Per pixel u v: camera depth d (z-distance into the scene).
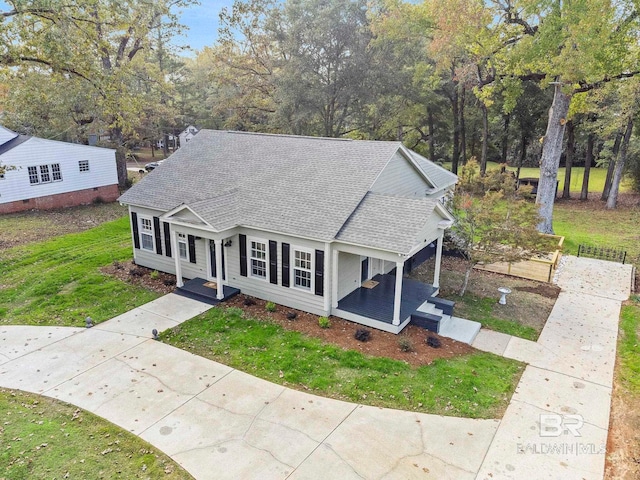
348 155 15.99
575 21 17.22
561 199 33.72
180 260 16.05
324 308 13.59
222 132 20.50
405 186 17.41
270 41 36.34
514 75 21.78
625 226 25.61
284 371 10.84
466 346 12.24
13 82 21.03
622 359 11.68
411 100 34.38
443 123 39.31
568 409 9.61
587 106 23.69
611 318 14.13
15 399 9.76
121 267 17.98
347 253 14.13
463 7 21.17
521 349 12.19
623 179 35.34
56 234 22.73
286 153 17.38
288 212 14.20
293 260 13.78
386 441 8.54
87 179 29.95
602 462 8.12
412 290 15.17
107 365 11.13
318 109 33.78
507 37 21.36
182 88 53.62
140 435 8.65
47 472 7.65
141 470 7.77
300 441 8.52
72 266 18.02
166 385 10.30
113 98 21.94
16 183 26.31
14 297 15.27
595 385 10.51
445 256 20.23
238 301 14.86
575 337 12.89
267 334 12.62
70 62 18.11
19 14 16.34
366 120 38.00
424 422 9.09
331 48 32.12
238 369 10.96
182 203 14.62
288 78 32.09
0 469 7.68
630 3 17.80
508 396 10.03
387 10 31.31
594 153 41.75
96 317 13.77
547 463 8.06
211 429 8.83
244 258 14.87
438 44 24.67
